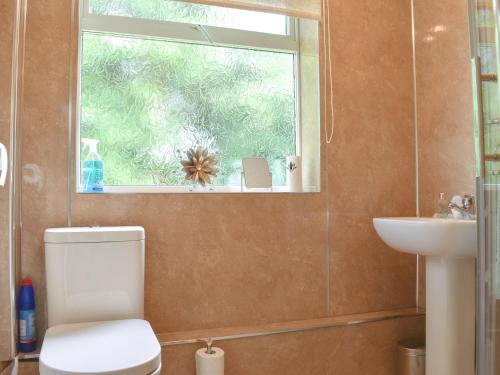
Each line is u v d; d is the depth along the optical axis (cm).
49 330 155
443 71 240
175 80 235
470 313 187
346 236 243
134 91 228
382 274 249
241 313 221
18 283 186
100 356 130
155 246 208
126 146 225
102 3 224
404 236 186
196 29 236
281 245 230
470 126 223
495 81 130
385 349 233
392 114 255
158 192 213
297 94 256
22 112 191
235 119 246
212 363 185
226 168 243
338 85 244
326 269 238
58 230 175
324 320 230
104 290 174
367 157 248
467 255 177
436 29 245
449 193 236
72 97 200
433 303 190
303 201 235
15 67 174
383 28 256
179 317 211
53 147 196
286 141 256
